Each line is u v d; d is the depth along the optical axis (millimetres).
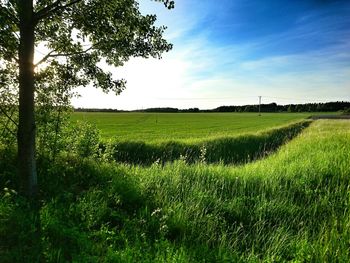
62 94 9852
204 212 7488
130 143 24125
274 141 32531
